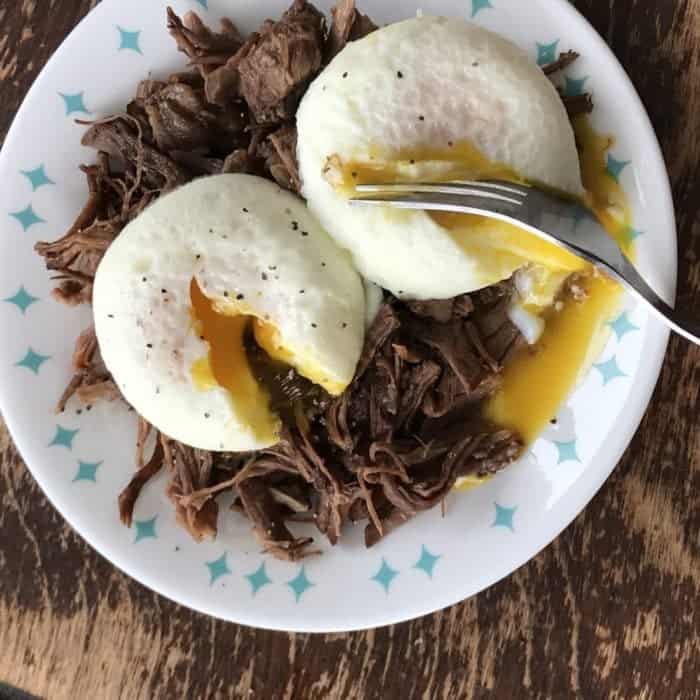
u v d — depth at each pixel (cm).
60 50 32
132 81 33
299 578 32
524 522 32
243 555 32
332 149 28
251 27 33
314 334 29
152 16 32
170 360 28
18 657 35
